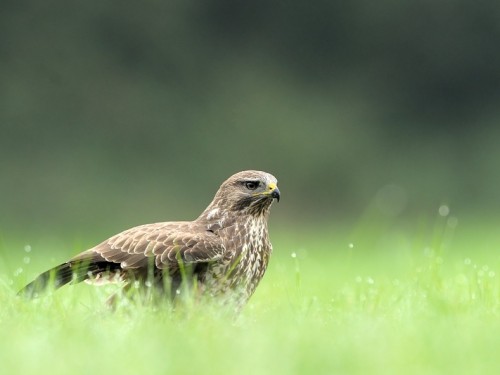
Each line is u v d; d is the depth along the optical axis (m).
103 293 10.18
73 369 6.74
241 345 7.47
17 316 8.90
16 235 31.75
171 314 9.06
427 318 8.87
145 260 9.56
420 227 14.00
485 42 42.41
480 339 7.70
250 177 10.31
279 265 12.68
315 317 9.23
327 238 27.61
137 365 6.85
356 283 12.10
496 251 18.00
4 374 6.70
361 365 6.92
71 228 35.75
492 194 40.78
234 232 10.16
